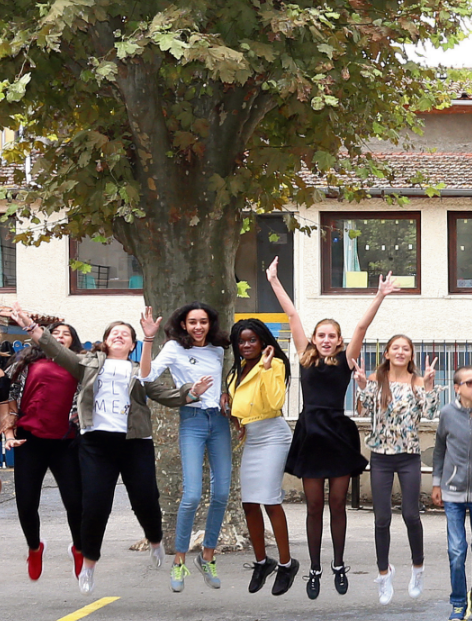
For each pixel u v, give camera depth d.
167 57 8.34
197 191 9.09
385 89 9.82
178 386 7.00
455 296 21.66
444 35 9.40
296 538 10.33
